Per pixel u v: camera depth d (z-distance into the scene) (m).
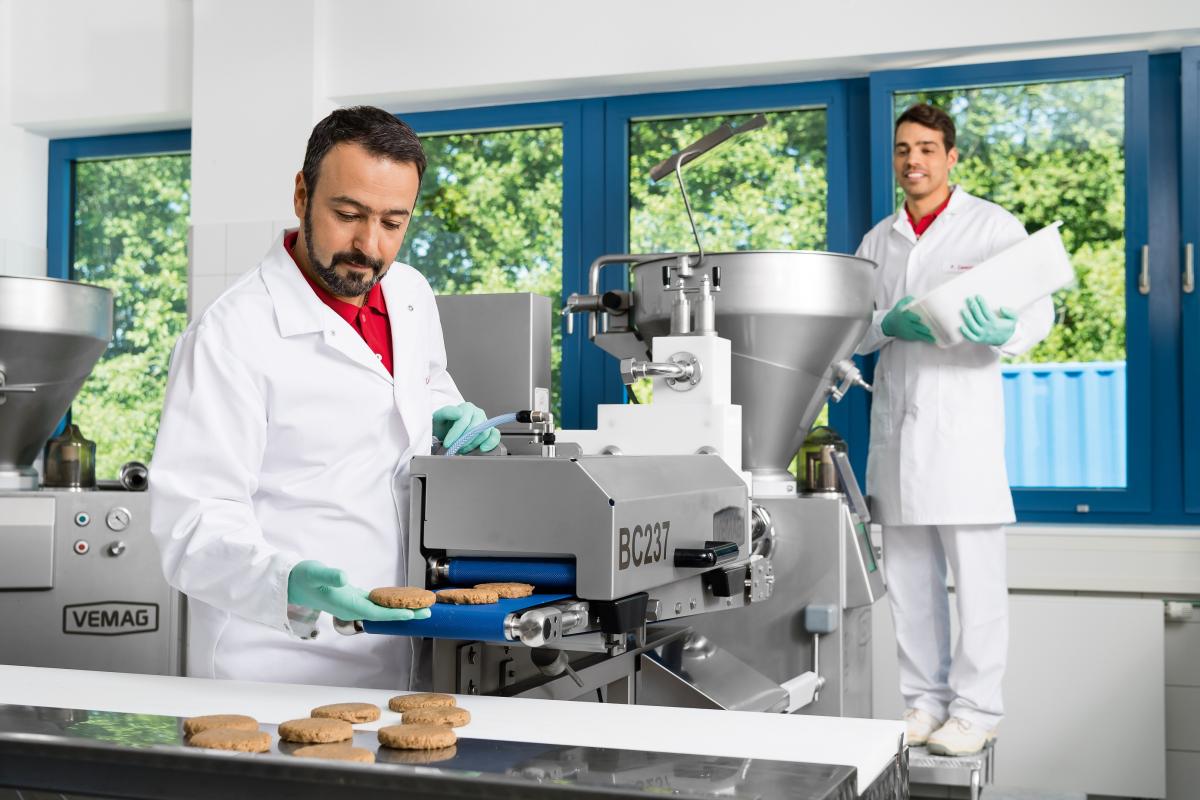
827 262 2.16
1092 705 2.92
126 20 3.96
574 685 1.46
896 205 3.33
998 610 2.67
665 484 1.36
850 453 3.41
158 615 2.76
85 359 2.89
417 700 1.15
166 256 4.14
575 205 3.65
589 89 3.59
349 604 1.14
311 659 1.49
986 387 2.67
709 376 1.85
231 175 3.75
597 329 2.40
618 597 1.22
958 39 3.16
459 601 1.17
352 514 1.49
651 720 1.12
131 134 4.15
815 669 1.96
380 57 3.66
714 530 1.47
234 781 0.91
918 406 2.69
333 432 1.48
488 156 3.76
